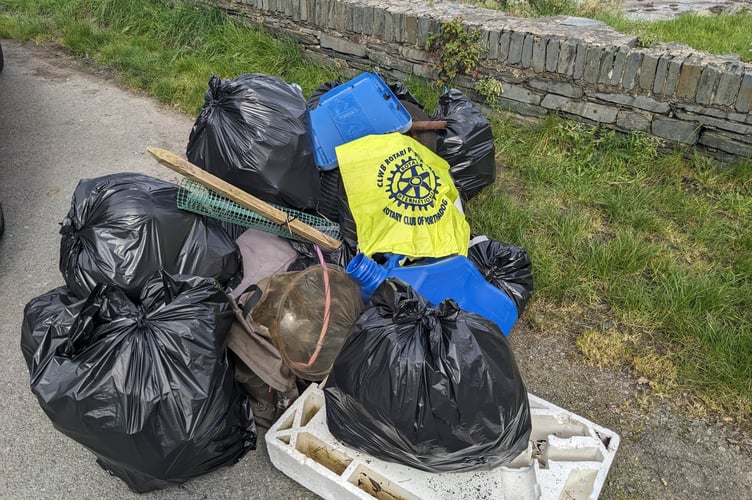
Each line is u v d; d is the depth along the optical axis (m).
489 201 3.55
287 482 2.16
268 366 2.16
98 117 4.82
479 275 2.57
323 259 2.50
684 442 2.32
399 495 2.02
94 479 2.15
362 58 4.90
